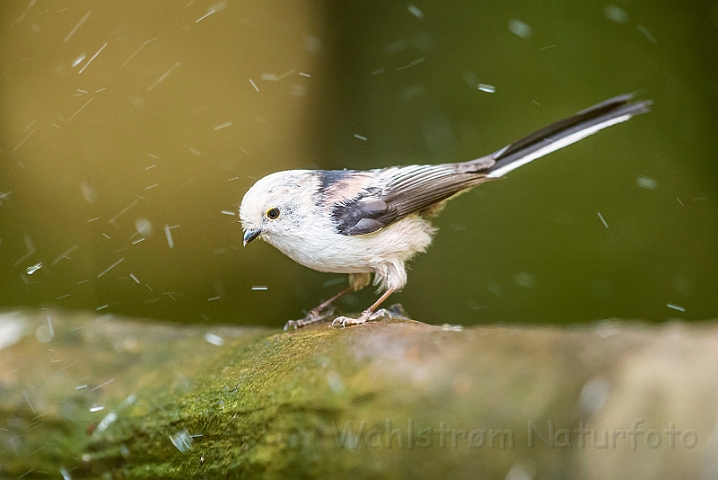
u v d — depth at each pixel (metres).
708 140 11.30
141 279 11.99
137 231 12.48
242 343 6.63
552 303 11.04
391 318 6.75
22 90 12.96
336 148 12.74
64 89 13.15
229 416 5.27
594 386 3.64
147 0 13.52
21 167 12.60
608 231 11.12
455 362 4.14
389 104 12.51
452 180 7.84
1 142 12.66
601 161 11.34
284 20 13.48
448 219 11.46
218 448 5.32
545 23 11.98
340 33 13.13
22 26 13.07
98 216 12.56
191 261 12.21
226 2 13.75
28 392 6.55
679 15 11.58
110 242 12.26
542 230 11.26
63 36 13.26
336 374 4.48
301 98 13.24
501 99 11.93
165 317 11.77
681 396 3.41
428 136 12.12
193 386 6.06
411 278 11.34
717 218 11.02
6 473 6.44
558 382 3.75
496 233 11.31
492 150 11.68
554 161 11.41
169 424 5.86
